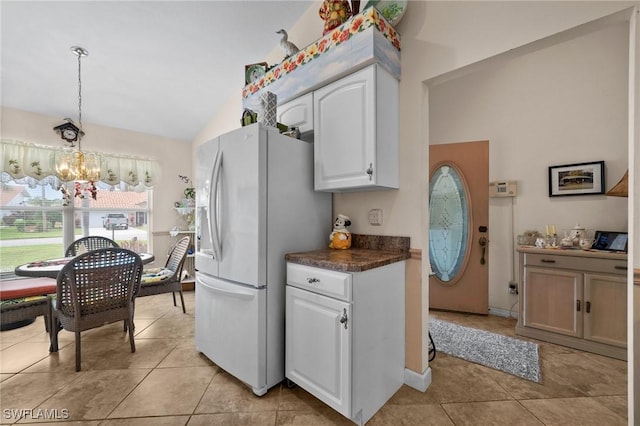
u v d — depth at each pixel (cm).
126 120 361
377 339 150
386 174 165
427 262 176
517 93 287
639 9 108
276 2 228
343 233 192
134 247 393
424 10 167
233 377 183
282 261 175
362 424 138
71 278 186
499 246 299
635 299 110
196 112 371
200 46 262
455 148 311
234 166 175
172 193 420
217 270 189
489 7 143
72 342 232
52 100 304
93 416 146
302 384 156
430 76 165
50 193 335
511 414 148
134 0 211
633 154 110
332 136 176
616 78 239
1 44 234
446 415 147
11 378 181
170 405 155
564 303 228
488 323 276
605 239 228
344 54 165
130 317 215
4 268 308
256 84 234
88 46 247
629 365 112
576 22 120
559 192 262
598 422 143
